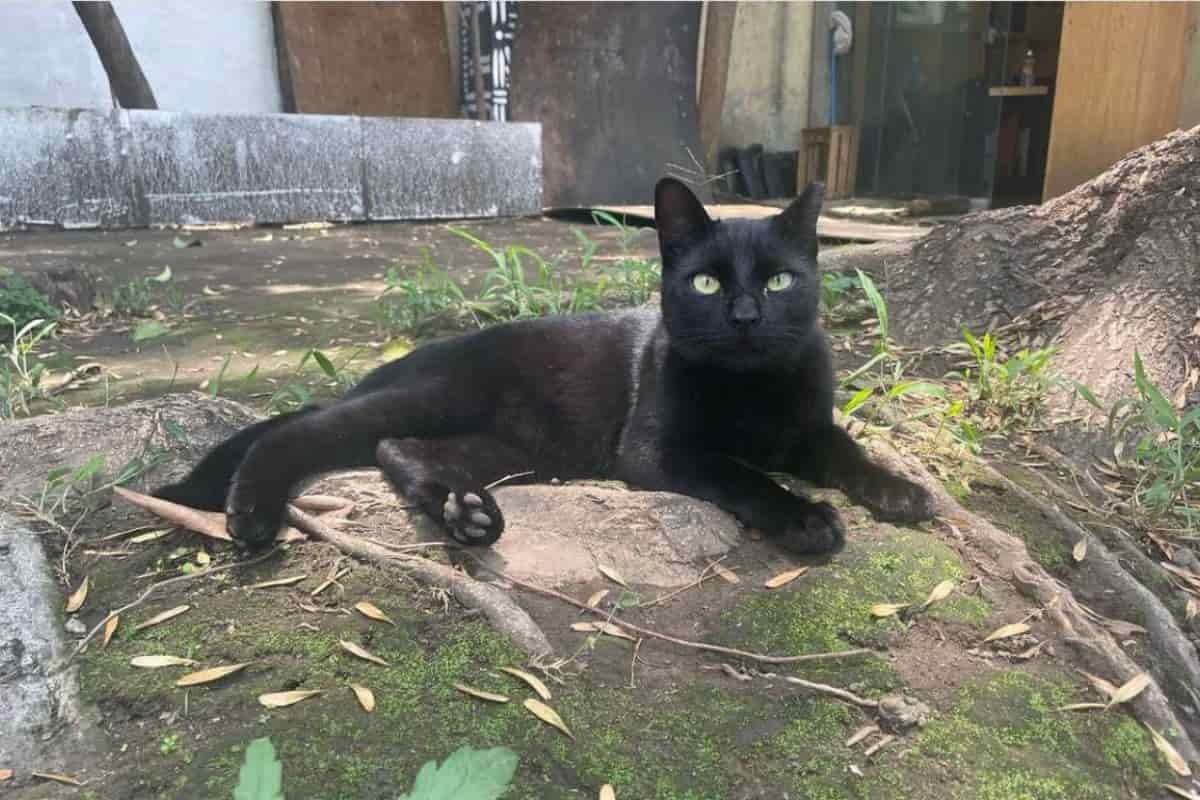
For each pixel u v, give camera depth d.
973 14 2.50
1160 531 0.62
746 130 2.99
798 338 0.62
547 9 2.57
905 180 2.79
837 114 2.94
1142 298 0.79
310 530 0.53
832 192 2.83
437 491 0.55
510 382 0.68
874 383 0.79
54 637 0.45
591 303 1.04
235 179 2.10
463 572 0.50
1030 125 2.59
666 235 0.64
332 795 0.37
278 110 2.57
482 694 0.42
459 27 2.75
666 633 0.47
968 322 0.93
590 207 2.46
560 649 0.46
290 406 0.79
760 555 0.54
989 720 0.43
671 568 0.52
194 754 0.39
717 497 0.58
